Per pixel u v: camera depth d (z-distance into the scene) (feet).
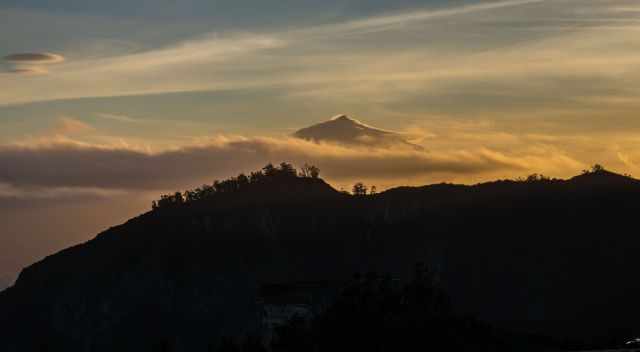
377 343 489.26
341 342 495.82
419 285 523.29
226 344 558.56
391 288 531.09
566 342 558.15
